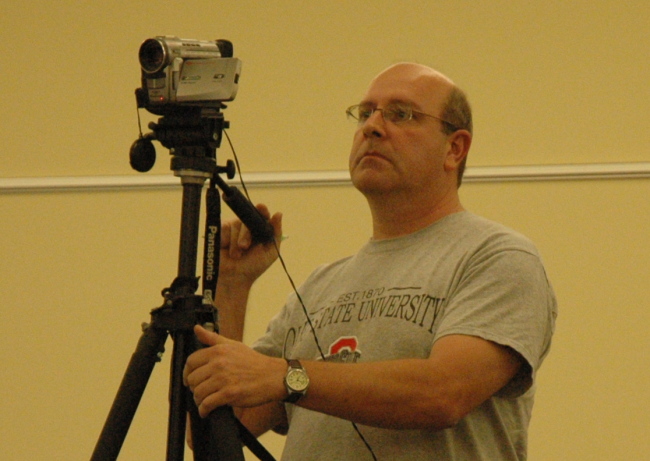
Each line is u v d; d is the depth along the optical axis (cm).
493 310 477
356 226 1158
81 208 1202
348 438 499
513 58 1160
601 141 1132
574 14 1157
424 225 559
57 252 1192
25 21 1247
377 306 521
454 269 509
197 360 428
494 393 487
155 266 1182
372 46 1194
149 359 435
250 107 1196
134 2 1236
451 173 574
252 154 1186
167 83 445
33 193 1209
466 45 1172
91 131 1221
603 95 1139
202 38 1216
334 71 1195
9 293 1185
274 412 589
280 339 591
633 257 1102
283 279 1144
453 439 489
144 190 1199
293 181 1170
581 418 1069
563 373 1080
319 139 1183
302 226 1162
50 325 1174
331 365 447
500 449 501
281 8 1213
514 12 1168
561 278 1105
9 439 1147
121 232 1193
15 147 1223
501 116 1151
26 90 1234
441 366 454
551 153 1138
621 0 1152
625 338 1083
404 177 548
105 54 1234
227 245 578
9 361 1166
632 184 1118
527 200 1130
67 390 1155
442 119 565
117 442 424
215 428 416
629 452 1055
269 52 1205
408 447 485
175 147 454
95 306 1176
